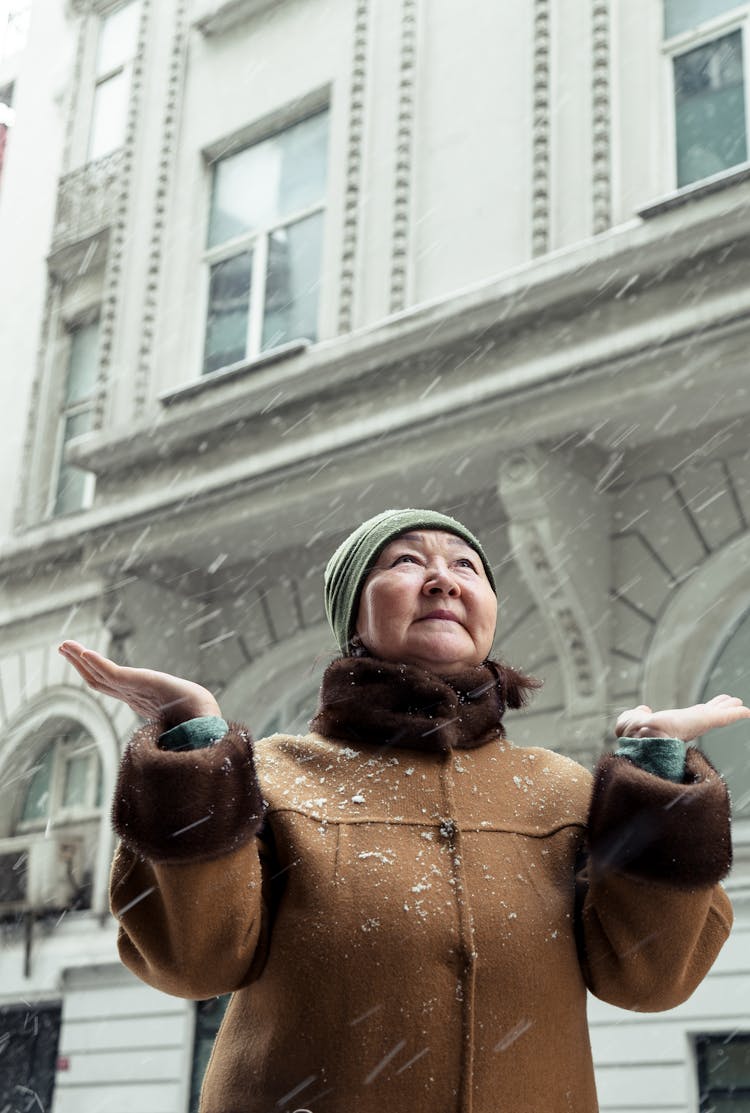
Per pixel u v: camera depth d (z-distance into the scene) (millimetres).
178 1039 8969
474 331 7797
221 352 10375
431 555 1798
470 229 8695
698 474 7758
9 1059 10086
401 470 8242
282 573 9852
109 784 10352
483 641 1762
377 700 1664
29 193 13391
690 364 7031
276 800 1578
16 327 12797
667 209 7211
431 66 9430
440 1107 1409
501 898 1507
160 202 11133
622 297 7270
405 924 1464
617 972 1538
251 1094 1444
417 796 1595
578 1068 1517
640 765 1550
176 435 9461
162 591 10195
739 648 7465
